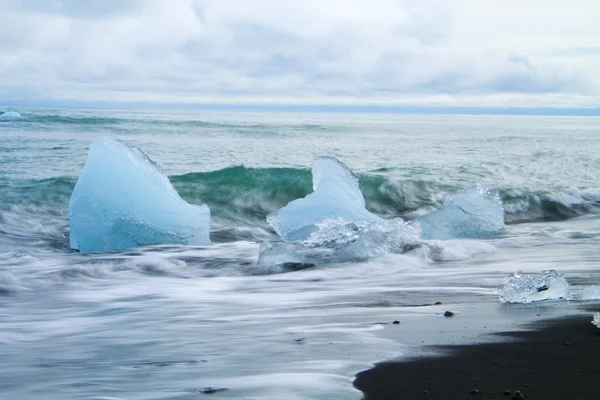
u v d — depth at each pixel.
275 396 3.24
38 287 7.24
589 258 8.86
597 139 37.91
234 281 7.64
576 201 16.42
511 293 5.80
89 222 10.30
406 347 4.12
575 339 4.27
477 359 3.81
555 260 8.69
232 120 51.06
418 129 48.97
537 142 35.06
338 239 9.17
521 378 3.43
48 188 14.72
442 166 22.48
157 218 10.63
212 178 16.48
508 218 15.03
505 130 49.94
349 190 11.61
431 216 11.20
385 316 5.25
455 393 3.20
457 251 9.20
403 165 22.73
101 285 7.42
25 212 13.34
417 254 8.72
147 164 11.07
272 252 8.61
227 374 3.68
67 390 3.47
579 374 3.50
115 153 10.83
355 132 41.31
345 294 6.52
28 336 5.01
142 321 5.52
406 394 3.20
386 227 9.93
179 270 8.39
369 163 23.33
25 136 27.62
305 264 8.44
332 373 3.60
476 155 27.03
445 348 4.08
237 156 24.08
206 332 4.95
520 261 8.62
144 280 7.74
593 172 22.42
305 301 6.22
